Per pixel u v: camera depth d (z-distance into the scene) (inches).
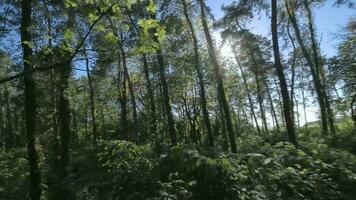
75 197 298.5
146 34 224.4
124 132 1304.1
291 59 1780.3
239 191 258.1
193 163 265.3
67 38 227.8
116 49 244.8
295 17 1301.7
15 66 493.7
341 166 315.0
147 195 264.5
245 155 288.8
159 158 285.0
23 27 346.9
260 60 1882.4
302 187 274.2
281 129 1952.5
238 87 2129.7
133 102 1386.6
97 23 225.8
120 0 212.7
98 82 1585.9
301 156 322.7
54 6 350.0
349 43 812.6
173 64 1353.3
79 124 2031.3
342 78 866.1
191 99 1888.5
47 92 629.6
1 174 641.6
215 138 1514.5
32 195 446.0
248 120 2556.6
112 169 296.5
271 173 275.1
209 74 1422.2
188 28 1184.8
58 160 630.5
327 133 840.3
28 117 458.9
